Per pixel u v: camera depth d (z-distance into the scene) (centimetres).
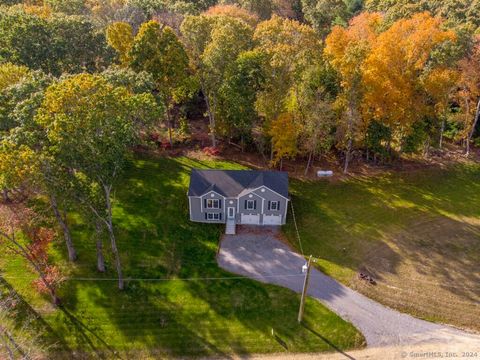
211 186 4616
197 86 5541
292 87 5666
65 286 3850
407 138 5547
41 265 3938
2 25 5338
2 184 3081
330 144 5559
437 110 5831
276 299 3834
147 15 7531
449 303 3894
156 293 3844
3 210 4288
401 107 5162
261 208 4659
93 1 8388
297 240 4559
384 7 8750
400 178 5662
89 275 3959
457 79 5506
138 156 5725
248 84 5216
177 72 5266
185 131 6181
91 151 3144
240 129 5691
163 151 5891
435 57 5566
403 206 5156
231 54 5347
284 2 9669
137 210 4759
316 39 5650
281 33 5312
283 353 3412
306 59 5272
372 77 4841
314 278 4081
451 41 5484
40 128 3375
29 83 3809
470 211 5141
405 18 6750
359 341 3506
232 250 4388
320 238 4600
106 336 3494
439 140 6475
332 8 9262
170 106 5812
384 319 3703
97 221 3647
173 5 8138
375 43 5469
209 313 3691
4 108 3666
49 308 3672
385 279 4125
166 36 5203
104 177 3312
